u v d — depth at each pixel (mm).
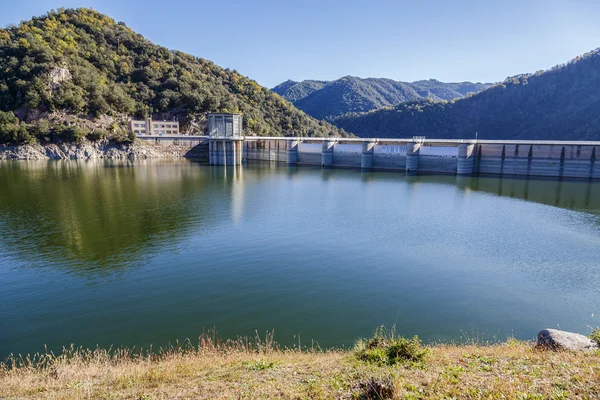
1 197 74250
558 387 12516
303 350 24812
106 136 159625
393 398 12469
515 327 28250
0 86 156625
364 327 28047
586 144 96125
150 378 16766
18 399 15070
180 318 29531
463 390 12703
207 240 48750
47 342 26391
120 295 33531
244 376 15977
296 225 56156
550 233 52125
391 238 49719
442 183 98062
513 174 107562
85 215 60938
